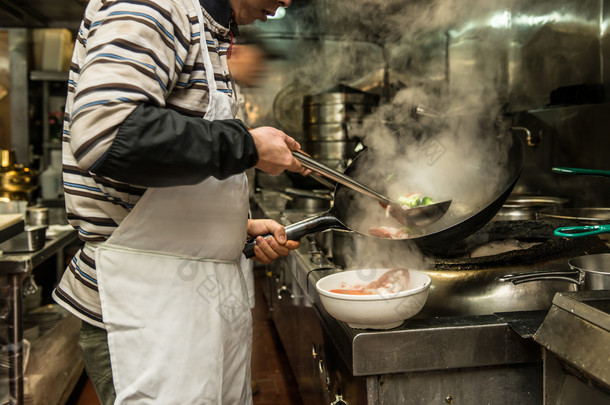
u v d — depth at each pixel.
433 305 1.35
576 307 0.98
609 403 0.92
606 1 2.34
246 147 0.93
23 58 3.77
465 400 1.19
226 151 0.91
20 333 1.92
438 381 1.17
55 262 3.58
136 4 0.91
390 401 1.16
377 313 1.12
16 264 1.88
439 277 1.42
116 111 0.84
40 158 4.15
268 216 2.69
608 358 0.86
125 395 1.04
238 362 1.22
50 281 3.60
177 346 1.05
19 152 3.84
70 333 2.54
